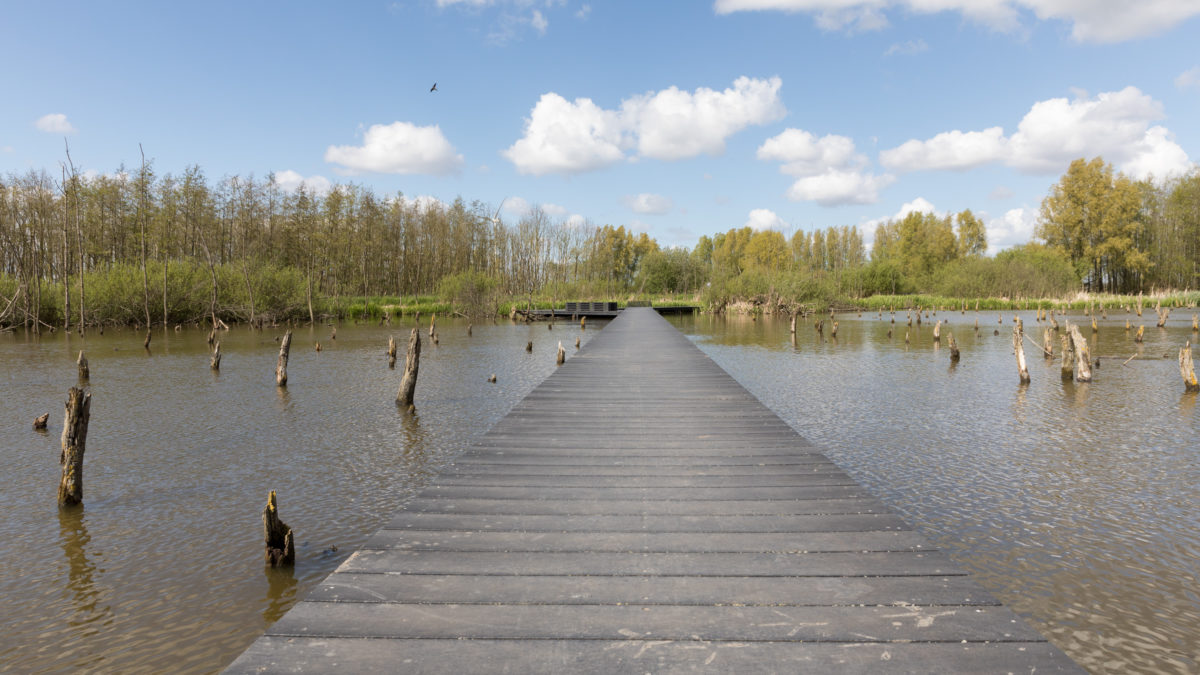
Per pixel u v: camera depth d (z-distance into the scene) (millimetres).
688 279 59031
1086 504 5652
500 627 2318
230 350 18188
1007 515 5395
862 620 2365
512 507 3697
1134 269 53844
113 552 4609
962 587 2643
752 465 4625
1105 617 3801
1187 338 21000
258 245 35688
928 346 19641
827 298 39469
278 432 8297
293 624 2332
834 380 12789
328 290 36656
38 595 3986
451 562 2908
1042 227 55469
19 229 28297
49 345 19328
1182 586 4164
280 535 4324
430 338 22766
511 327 29688
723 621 2363
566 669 2041
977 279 47781
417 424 8766
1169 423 8797
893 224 77250
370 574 2775
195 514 5363
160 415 9336
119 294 25938
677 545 3119
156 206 31703
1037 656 2117
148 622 3682
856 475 6496
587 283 50062
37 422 8500
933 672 2021
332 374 13578
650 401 7414
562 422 6199
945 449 7480
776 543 3143
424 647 2176
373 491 5953
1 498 5781
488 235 49500
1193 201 52719
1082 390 11492
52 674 3201
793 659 2105
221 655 3365
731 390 8234
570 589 2633
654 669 2041
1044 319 32125
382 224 42000
